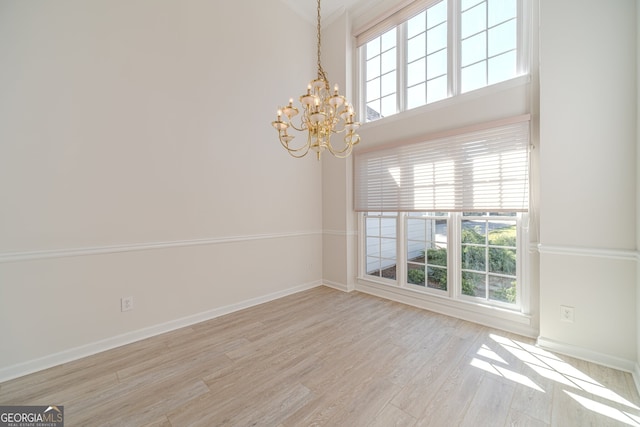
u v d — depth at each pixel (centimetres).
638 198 176
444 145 288
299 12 376
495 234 267
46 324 201
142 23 243
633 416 147
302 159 386
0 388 176
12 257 187
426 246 319
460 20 288
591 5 192
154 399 166
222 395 169
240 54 314
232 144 308
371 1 352
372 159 357
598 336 196
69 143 208
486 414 150
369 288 374
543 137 214
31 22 193
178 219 267
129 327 238
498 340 234
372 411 154
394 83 347
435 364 200
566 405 156
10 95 186
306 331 256
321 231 414
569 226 205
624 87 183
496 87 255
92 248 219
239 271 315
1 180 184
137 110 241
